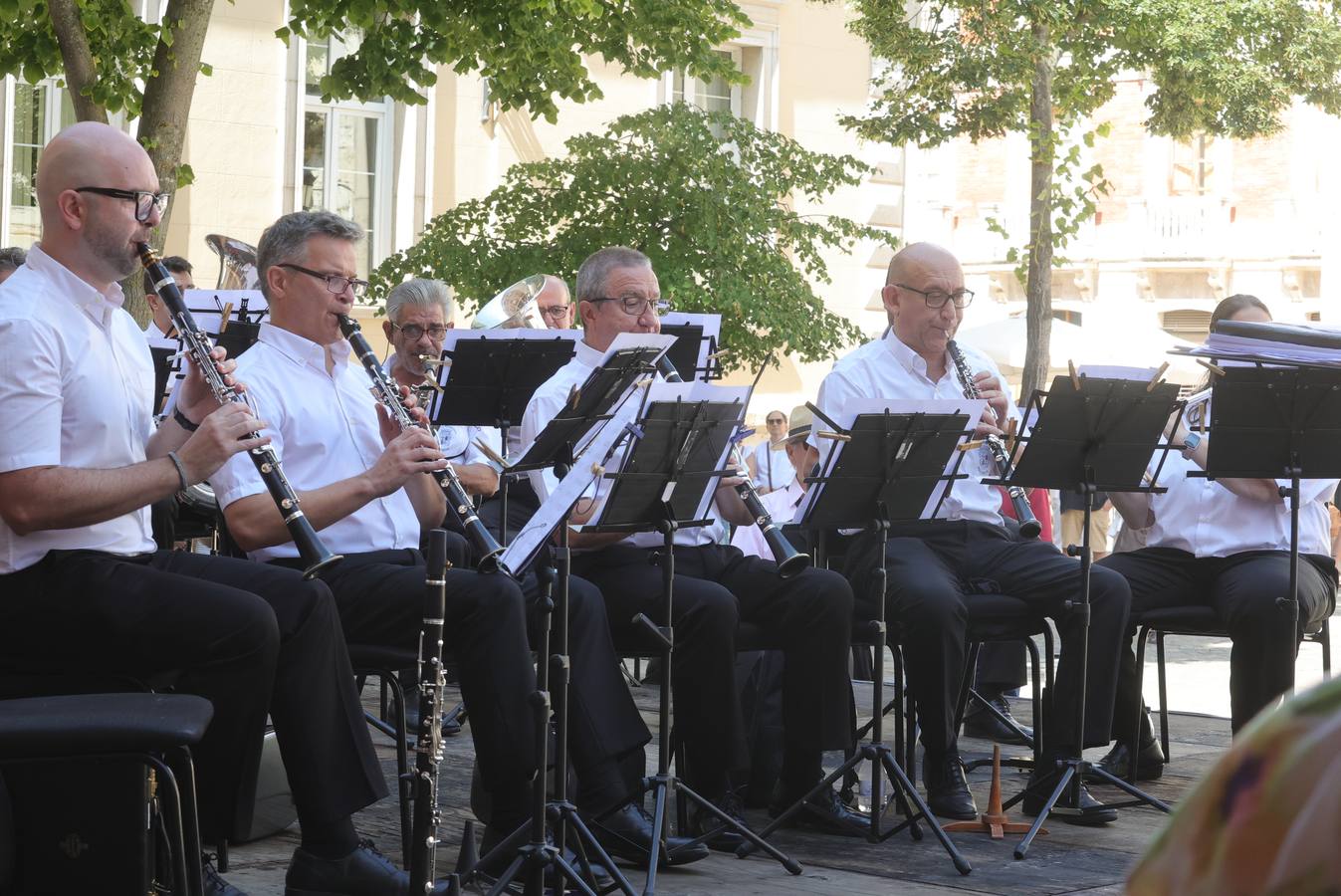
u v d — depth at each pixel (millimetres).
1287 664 4574
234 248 6613
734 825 3713
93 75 7617
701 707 3914
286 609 3182
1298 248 21125
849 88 15508
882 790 4727
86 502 3018
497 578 3445
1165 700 5152
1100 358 13469
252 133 12266
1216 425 4312
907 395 4801
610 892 3434
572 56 9789
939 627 4215
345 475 3801
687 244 10797
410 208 13102
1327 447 4426
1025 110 11609
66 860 2506
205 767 3057
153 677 3154
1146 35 11297
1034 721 4641
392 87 9156
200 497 4719
